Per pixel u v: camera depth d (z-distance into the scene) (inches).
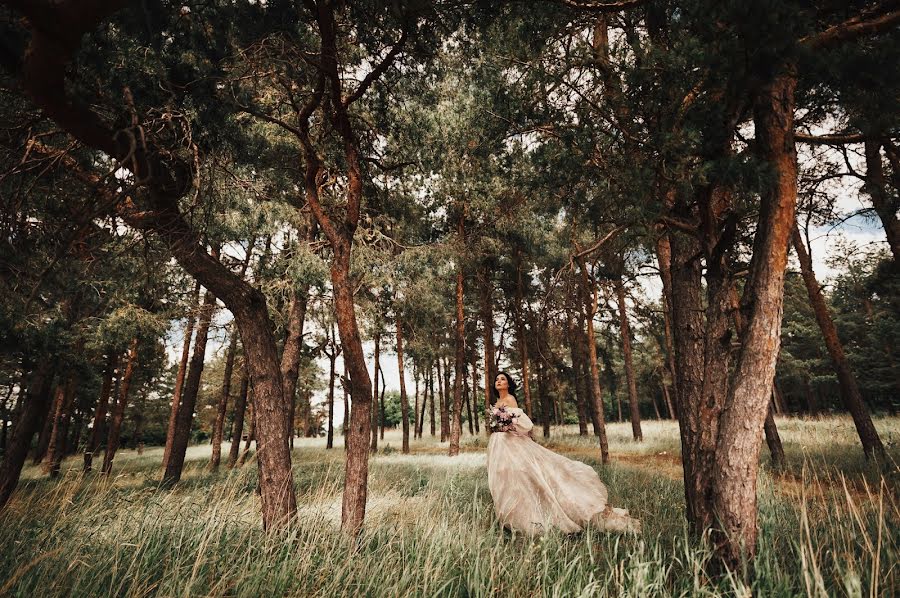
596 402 446.0
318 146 203.9
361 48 169.5
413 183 293.3
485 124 203.0
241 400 626.8
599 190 160.1
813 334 967.0
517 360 1010.7
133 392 1202.6
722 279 125.5
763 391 101.6
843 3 110.3
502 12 154.2
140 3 102.6
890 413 983.6
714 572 102.0
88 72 118.0
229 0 128.1
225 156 182.9
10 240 132.1
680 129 111.7
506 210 447.8
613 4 121.3
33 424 259.8
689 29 114.3
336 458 637.9
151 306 329.7
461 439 933.2
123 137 124.0
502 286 785.6
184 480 424.2
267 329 164.7
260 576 100.0
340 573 103.0
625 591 95.0
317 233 382.6
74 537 117.6
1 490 233.0
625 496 235.5
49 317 261.4
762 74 93.2
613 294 427.5
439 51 168.7
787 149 106.7
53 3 80.7
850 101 121.3
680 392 165.3
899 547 109.2
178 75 133.0
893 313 776.9
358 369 150.6
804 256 355.3
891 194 280.1
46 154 144.9
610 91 135.4
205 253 159.2
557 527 156.3
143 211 151.8
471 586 102.0
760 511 136.9
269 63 153.7
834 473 295.9
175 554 114.6
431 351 645.3
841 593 87.7
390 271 365.4
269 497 143.3
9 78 125.6
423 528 142.0
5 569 101.3
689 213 132.0
